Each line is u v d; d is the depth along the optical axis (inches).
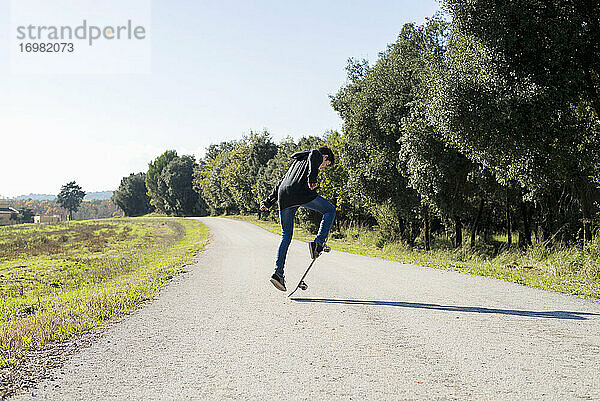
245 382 125.5
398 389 118.1
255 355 150.9
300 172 250.2
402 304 233.8
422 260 523.2
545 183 535.5
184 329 191.6
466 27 499.2
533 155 493.4
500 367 133.5
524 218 877.2
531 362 137.6
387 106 871.7
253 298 264.4
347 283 317.4
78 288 432.8
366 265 460.4
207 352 155.9
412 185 840.3
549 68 461.4
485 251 751.1
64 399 115.0
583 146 496.1
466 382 122.2
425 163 749.3
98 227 2486.5
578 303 233.3
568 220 724.7
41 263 762.8
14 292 425.1
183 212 4795.8
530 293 267.4
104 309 241.6
